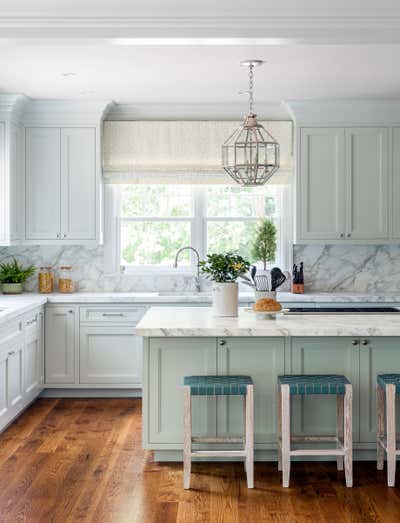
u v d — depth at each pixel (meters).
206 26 3.95
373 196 6.42
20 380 5.46
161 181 6.61
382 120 6.37
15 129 6.21
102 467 4.39
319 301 6.30
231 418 4.41
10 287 6.47
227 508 3.75
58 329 6.23
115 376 6.25
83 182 6.40
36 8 3.87
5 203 6.04
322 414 4.41
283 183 6.59
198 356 4.38
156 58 4.83
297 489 4.03
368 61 4.93
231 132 6.56
